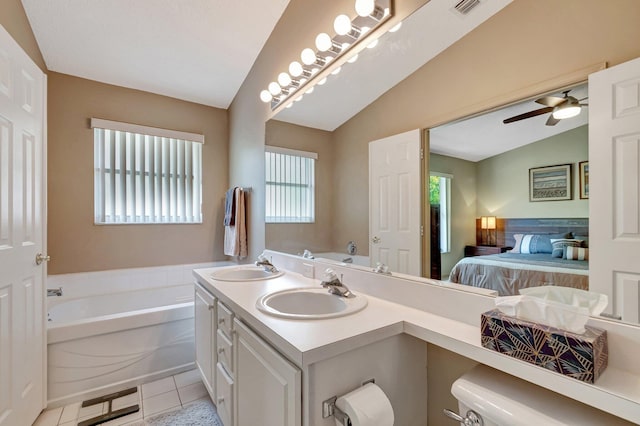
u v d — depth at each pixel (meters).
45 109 1.83
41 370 1.78
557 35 0.95
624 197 0.82
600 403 0.69
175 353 2.28
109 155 2.98
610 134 0.85
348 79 1.79
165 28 2.40
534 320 0.83
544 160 0.98
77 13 2.18
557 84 0.96
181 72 2.92
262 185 2.69
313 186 2.05
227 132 3.62
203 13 2.33
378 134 1.60
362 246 1.66
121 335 2.09
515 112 1.06
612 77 0.84
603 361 0.76
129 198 3.07
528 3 1.02
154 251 3.17
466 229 1.19
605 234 0.85
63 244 2.74
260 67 2.79
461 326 1.09
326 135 1.95
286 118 2.35
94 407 1.89
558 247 0.94
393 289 1.42
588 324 0.84
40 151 1.78
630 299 0.80
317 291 1.56
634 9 0.80
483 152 1.14
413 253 1.39
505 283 1.06
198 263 3.41
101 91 2.92
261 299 1.42
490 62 1.13
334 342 0.96
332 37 1.94
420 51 1.39
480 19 1.16
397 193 1.49
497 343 0.87
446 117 1.28
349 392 1.00
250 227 2.94
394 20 1.52
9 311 1.49
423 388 1.28
